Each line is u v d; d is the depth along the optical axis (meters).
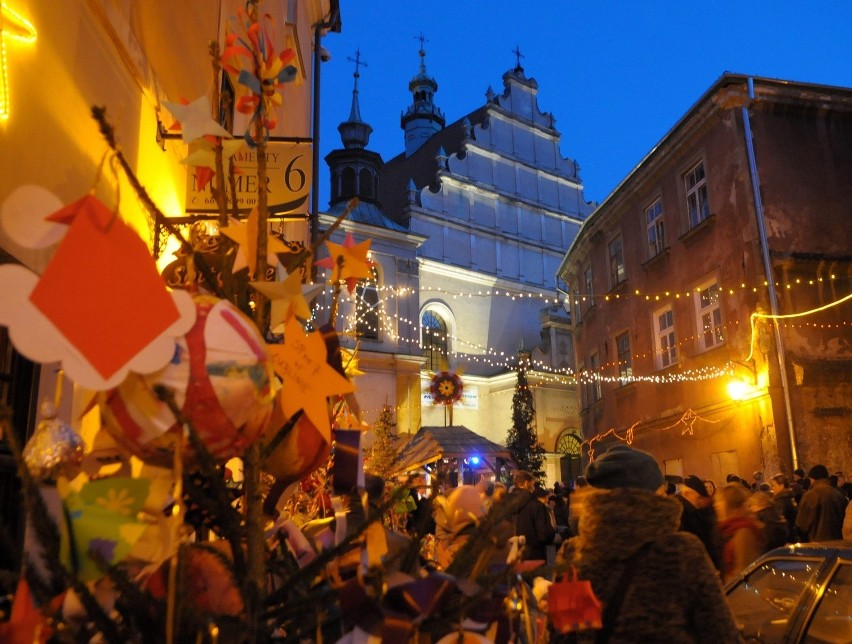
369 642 1.43
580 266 22.12
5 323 1.15
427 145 34.34
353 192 26.45
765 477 12.12
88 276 1.22
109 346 1.21
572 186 34.09
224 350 1.36
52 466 1.32
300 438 1.76
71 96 3.00
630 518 2.04
